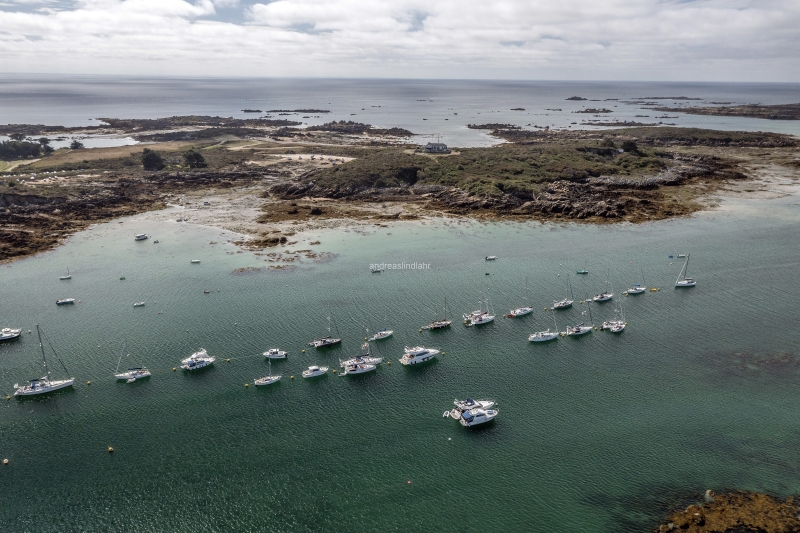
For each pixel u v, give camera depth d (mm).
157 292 109812
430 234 146875
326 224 155500
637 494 58344
